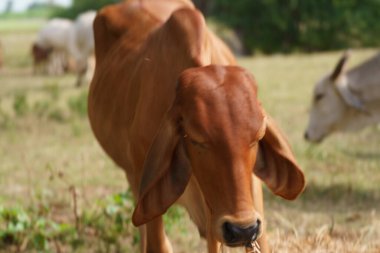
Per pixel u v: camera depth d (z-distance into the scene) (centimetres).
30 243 543
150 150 308
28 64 2492
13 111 1179
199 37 363
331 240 486
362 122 773
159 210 311
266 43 2727
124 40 464
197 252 512
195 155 299
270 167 321
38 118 1080
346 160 788
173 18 380
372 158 802
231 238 289
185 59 360
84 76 1677
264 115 301
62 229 547
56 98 1217
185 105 299
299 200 645
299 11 2670
